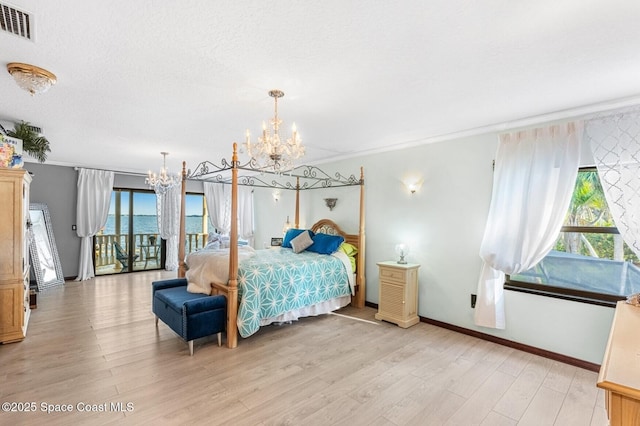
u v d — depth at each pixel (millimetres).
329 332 3674
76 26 1660
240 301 3354
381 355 3055
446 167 3881
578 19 1589
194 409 2150
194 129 3699
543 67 2131
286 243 5496
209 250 4496
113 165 6336
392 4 1480
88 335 3443
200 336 3064
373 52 1936
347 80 2342
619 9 1499
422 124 3461
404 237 4316
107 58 2018
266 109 2988
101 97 2686
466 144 3701
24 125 3406
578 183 3035
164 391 2367
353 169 5051
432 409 2205
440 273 3908
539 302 3121
